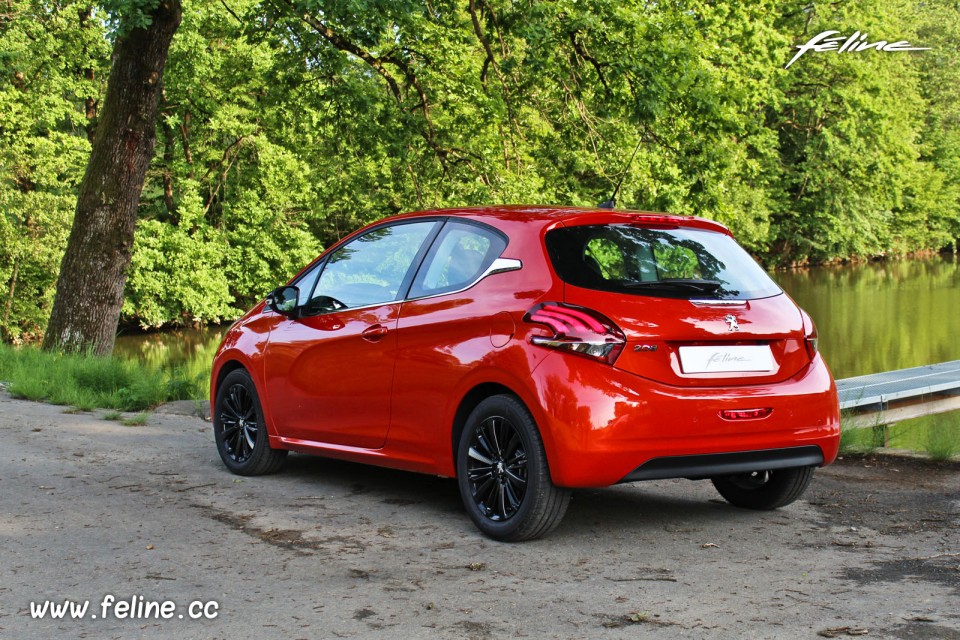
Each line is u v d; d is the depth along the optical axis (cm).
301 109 1750
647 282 468
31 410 905
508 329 466
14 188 3206
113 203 1341
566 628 346
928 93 6538
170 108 3528
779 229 5356
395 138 1634
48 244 3166
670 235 498
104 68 3212
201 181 3722
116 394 956
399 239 562
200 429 816
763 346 479
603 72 1625
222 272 3669
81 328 1337
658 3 1811
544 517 456
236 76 3300
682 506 562
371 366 541
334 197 1930
